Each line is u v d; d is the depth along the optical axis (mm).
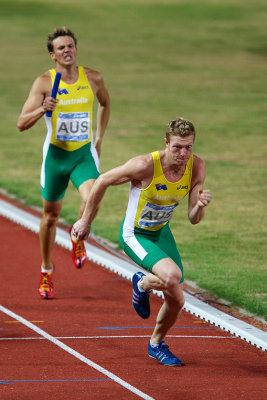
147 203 17984
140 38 107875
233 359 19359
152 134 55844
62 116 23750
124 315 22938
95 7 136625
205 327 22094
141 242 18297
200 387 17188
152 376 17828
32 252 30375
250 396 16703
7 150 50531
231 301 24016
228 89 75938
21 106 66562
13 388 16844
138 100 69562
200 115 63281
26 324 21750
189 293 24750
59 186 24047
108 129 57375
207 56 95875
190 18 126500
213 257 28891
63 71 23938
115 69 85938
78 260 24328
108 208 37000
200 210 18000
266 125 59531
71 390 16797
